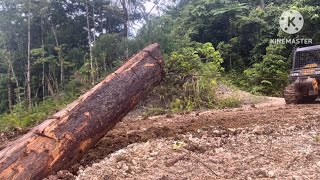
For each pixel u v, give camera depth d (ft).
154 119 32.60
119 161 14.98
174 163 14.57
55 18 125.29
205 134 20.38
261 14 92.27
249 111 33.58
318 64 40.24
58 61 109.09
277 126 22.18
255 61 90.02
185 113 38.70
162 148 17.15
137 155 15.98
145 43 71.82
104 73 73.46
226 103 51.08
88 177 13.03
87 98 16.05
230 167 13.85
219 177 12.66
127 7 108.78
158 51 19.95
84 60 98.32
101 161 15.31
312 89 39.75
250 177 12.48
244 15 95.40
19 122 47.39
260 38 89.76
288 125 22.36
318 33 78.13
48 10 121.60
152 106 49.26
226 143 18.01
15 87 120.47
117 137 21.13
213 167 13.92
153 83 19.39
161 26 77.87
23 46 120.16
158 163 14.65
